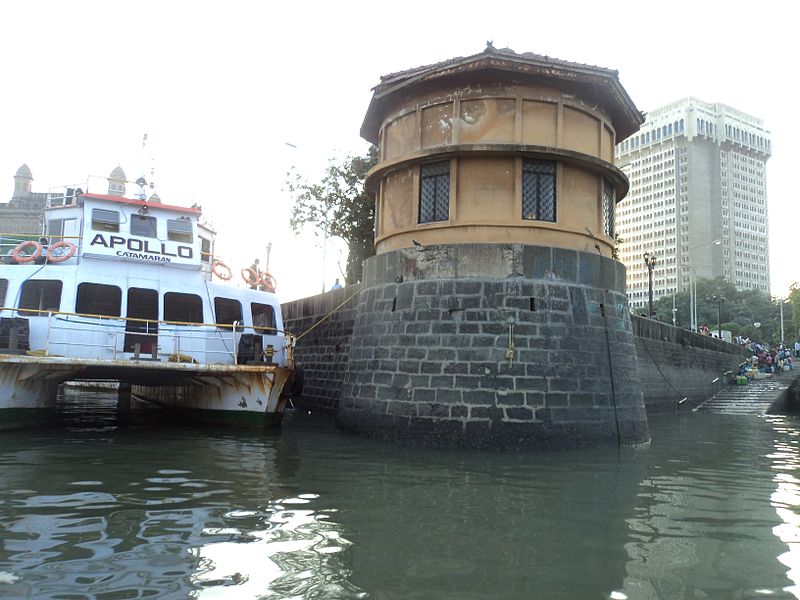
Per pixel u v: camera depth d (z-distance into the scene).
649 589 5.85
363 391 16.03
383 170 17.25
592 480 10.77
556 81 15.85
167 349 17.08
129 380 17.92
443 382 14.42
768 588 5.92
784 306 103.88
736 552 6.96
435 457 12.69
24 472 10.34
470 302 14.77
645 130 136.25
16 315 15.90
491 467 11.68
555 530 7.63
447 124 16.08
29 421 15.78
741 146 134.50
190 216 18.08
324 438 15.20
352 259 35.09
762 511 8.84
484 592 5.68
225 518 7.85
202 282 18.06
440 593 5.64
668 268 129.50
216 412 17.69
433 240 15.83
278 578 5.91
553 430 13.96
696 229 127.38
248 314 19.31
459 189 15.63
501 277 14.84
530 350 14.36
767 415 28.55
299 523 7.70
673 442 17.12
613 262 16.47
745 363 42.44
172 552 6.57
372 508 8.46
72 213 17.66
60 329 15.66
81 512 7.98
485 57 15.11
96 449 12.80
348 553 6.64
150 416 19.80
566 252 15.31
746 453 15.04
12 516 7.73
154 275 17.28
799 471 12.39
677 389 31.88
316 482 10.03
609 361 15.38
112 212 17.05
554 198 15.71
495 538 7.25
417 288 15.50
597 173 16.61
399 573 6.10
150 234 17.42
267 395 16.38
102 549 6.61
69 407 22.44
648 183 135.12
